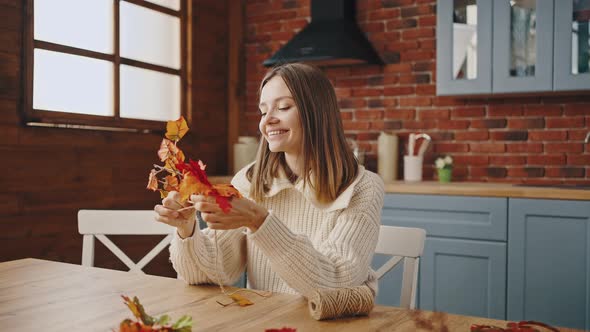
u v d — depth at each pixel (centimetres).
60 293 125
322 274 119
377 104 368
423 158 355
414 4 355
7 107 254
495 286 283
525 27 300
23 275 143
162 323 80
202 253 133
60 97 281
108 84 306
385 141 351
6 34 253
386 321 103
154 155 335
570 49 289
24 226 261
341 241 131
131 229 196
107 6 306
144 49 334
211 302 117
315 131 141
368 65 369
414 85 357
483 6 307
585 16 287
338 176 142
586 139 299
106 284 134
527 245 276
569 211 267
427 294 298
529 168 330
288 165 151
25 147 261
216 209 108
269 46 402
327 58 336
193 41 367
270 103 143
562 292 270
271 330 83
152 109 340
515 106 332
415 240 158
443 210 294
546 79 295
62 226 279
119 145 311
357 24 371
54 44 274
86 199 291
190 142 365
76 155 286
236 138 403
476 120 342
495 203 282
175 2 357
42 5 271
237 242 150
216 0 389
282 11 397
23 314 109
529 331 89
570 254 268
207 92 381
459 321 102
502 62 304
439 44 318
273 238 114
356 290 106
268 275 147
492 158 339
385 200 308
